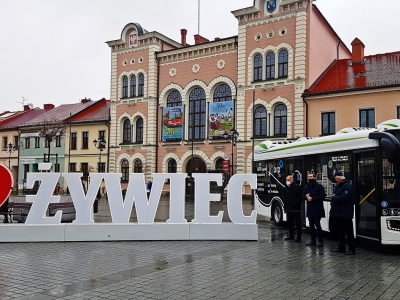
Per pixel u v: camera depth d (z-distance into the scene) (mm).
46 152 51094
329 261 10570
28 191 20000
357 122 30922
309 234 15875
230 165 37562
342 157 13617
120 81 45062
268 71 35688
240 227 13844
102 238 13508
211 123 39062
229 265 10000
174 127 41500
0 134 56750
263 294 7594
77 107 54844
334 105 32031
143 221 13820
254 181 14039
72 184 13672
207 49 39750
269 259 10750
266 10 35625
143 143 42938
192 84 40594
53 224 13438
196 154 39938
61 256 11047
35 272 9234
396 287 8117
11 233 13250
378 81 30922
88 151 47781
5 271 9336
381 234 11711
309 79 33750
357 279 8727
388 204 11719
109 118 46438
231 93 38344
